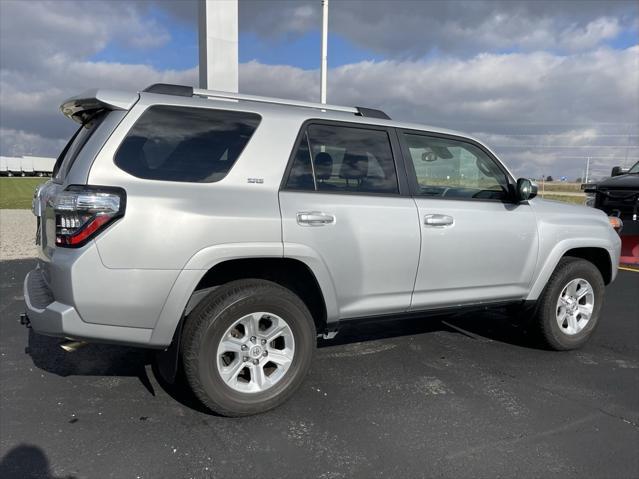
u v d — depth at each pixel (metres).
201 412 3.24
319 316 3.58
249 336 3.12
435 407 3.38
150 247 2.77
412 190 3.74
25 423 3.06
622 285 7.52
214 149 3.08
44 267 3.12
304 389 3.62
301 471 2.63
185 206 2.85
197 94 3.26
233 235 2.96
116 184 2.76
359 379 3.82
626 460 2.80
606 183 9.02
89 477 2.55
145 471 2.61
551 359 4.35
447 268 3.80
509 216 4.10
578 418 3.28
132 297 2.77
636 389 3.75
